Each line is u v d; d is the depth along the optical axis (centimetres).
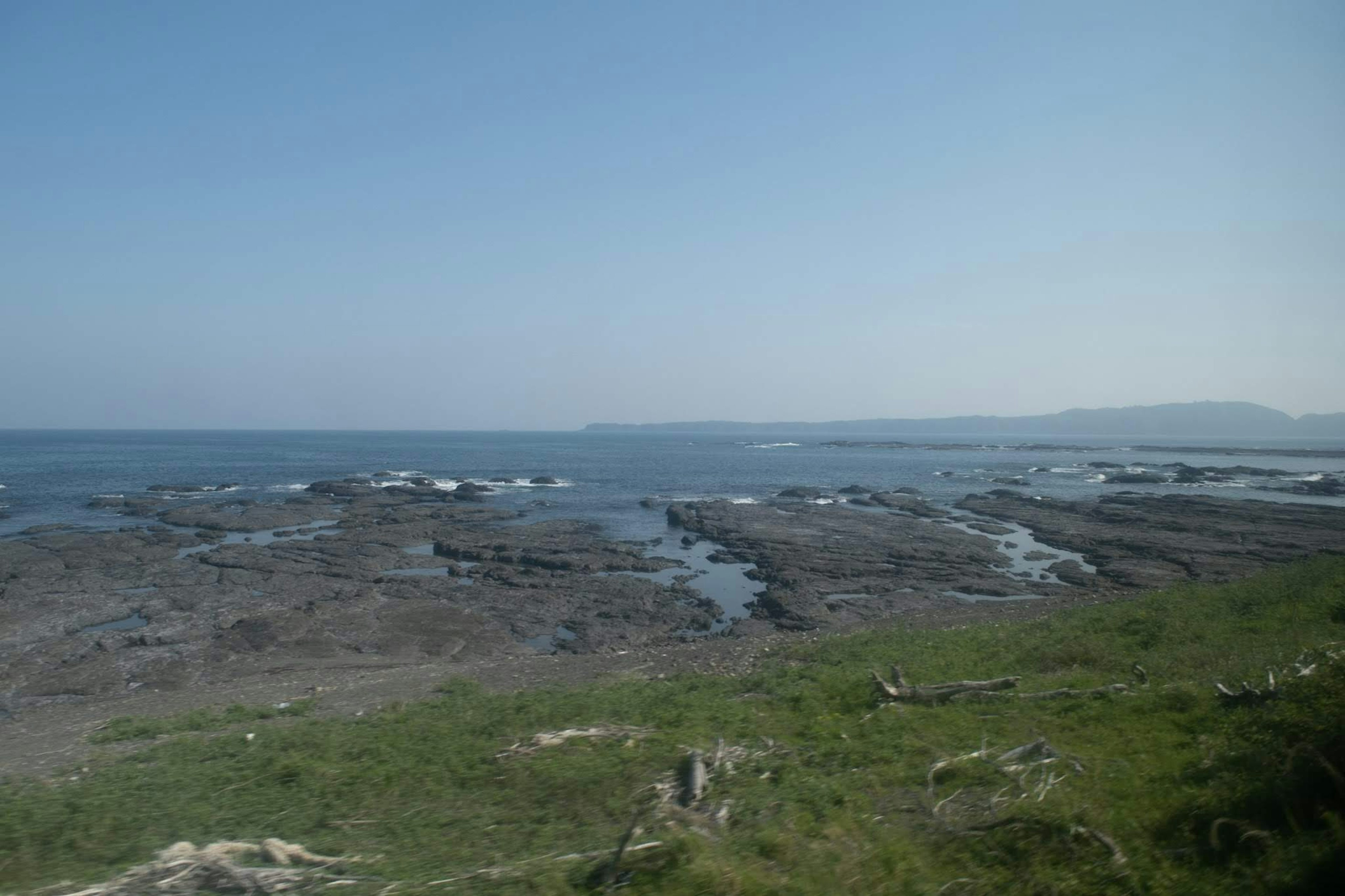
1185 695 1118
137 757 1202
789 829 779
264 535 4219
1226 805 742
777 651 1964
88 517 4747
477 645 2238
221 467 8969
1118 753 949
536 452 14450
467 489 6197
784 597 2778
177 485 6462
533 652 2205
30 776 1181
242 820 917
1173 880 643
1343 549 3797
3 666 1961
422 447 16150
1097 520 5009
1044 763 911
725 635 2369
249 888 719
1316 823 687
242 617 2408
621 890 687
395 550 3706
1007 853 715
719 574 3372
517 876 718
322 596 2745
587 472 9156
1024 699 1237
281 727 1370
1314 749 771
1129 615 1952
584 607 2658
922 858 714
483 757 1085
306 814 930
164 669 1952
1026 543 4253
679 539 4269
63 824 910
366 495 6053
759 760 1015
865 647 1830
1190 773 841
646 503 5762
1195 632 1681
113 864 810
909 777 916
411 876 738
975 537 4288
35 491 6081
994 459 13362
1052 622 2014
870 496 6203
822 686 1405
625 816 866
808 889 656
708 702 1352
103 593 2738
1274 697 1019
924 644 1805
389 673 1908
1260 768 802
